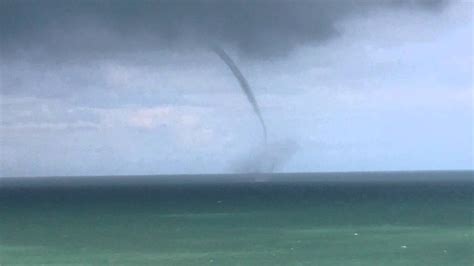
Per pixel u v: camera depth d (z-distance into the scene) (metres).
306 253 39.62
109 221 63.84
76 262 36.94
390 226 56.59
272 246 43.25
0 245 44.81
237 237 48.97
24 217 69.75
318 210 77.06
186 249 42.16
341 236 49.09
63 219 67.00
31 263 36.69
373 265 34.25
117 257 38.75
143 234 51.72
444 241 44.91
